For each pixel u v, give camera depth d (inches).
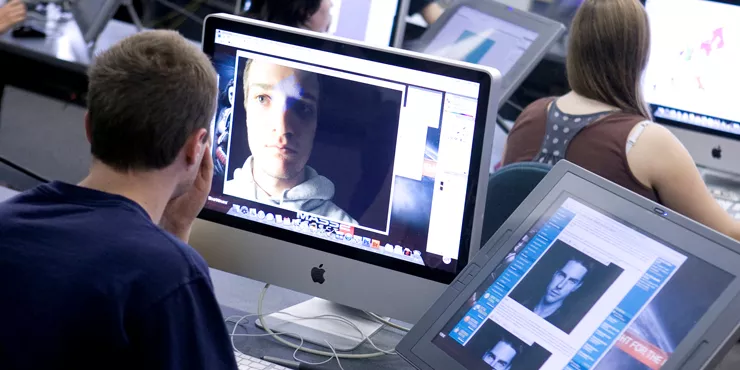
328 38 57.6
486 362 45.6
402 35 119.6
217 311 40.1
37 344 36.8
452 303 48.5
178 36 43.8
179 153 42.3
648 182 76.5
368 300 59.1
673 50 116.0
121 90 40.2
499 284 47.8
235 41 60.0
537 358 44.4
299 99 59.0
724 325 40.9
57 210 39.4
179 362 38.1
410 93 56.2
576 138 78.3
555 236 47.8
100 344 37.1
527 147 82.7
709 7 113.0
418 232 57.1
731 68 113.2
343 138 58.3
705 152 116.6
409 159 56.8
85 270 37.4
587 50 77.2
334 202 59.1
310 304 64.5
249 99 60.4
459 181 55.8
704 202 75.8
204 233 63.2
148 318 37.3
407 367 56.6
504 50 109.3
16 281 37.2
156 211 42.5
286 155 60.0
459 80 54.9
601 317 44.1
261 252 61.7
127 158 41.0
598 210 47.4
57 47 131.3
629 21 75.0
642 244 45.2
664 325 42.3
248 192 61.5
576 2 128.8
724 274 42.3
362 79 57.2
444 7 127.0
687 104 116.5
